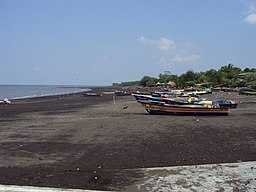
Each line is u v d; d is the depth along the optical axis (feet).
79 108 102.27
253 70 329.72
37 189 16.17
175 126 52.49
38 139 40.78
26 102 144.66
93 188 18.58
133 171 21.53
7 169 24.66
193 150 31.89
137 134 43.70
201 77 333.21
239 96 159.02
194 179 18.22
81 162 27.14
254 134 42.50
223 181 17.66
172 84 360.28
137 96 103.04
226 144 35.09
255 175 18.76
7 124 59.26
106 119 64.95
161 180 18.45
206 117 68.18
